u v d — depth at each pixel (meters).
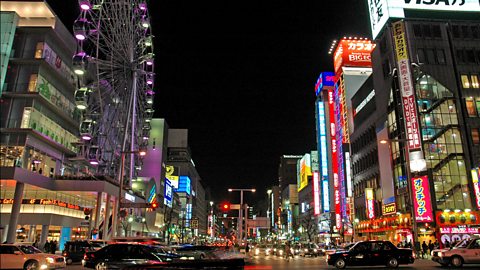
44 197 51.31
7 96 49.22
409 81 56.72
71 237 57.09
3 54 47.94
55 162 55.19
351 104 85.25
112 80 50.72
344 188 83.81
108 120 50.88
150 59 58.47
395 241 58.72
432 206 52.00
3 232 49.00
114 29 50.44
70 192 52.62
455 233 50.69
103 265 20.83
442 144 55.09
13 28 49.38
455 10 65.19
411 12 65.25
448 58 59.47
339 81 92.00
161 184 113.56
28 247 22.92
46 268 22.02
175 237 117.25
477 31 61.16
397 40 59.00
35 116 49.91
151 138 116.44
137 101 57.47
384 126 63.72
